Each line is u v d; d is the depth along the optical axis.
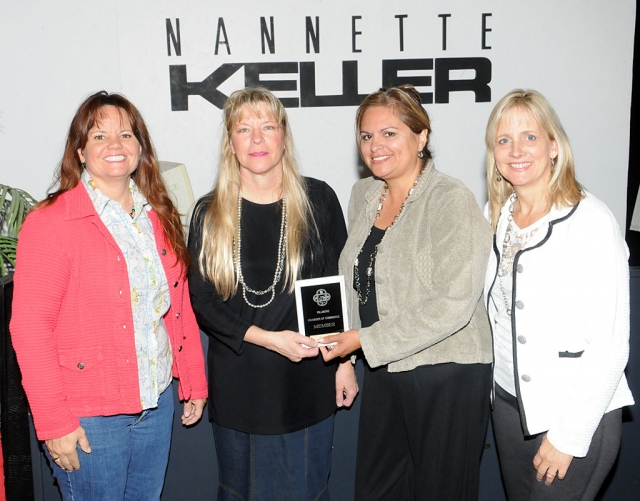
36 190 3.54
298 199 1.94
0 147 3.47
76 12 3.39
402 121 1.82
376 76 3.57
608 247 1.54
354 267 1.97
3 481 2.00
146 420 1.83
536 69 3.62
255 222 1.93
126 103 1.78
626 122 3.71
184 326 2.02
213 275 1.90
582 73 3.64
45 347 1.59
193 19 3.46
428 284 1.80
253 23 3.48
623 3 3.57
